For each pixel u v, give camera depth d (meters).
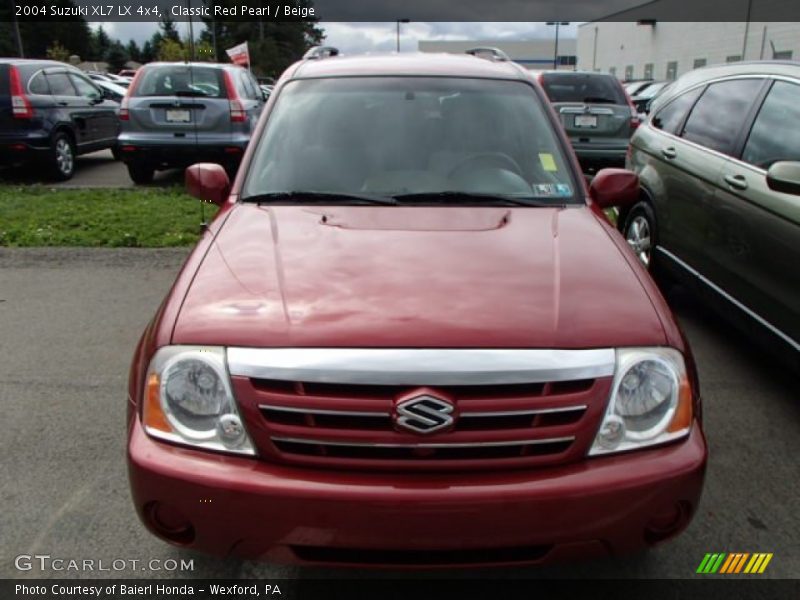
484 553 1.99
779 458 3.18
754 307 3.79
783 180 3.38
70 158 10.48
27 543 2.57
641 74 39.44
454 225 2.74
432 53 4.14
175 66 9.38
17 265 5.99
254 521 1.93
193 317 2.11
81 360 4.15
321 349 1.95
